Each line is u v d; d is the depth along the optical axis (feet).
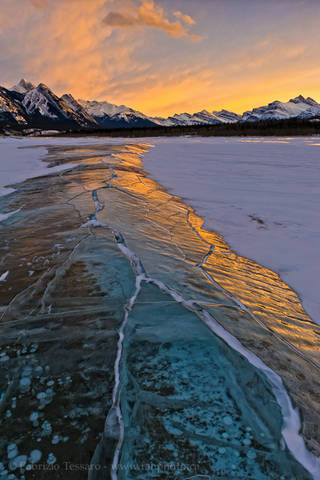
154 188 19.99
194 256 9.04
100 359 4.22
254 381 3.92
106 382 3.84
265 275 8.54
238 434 3.17
